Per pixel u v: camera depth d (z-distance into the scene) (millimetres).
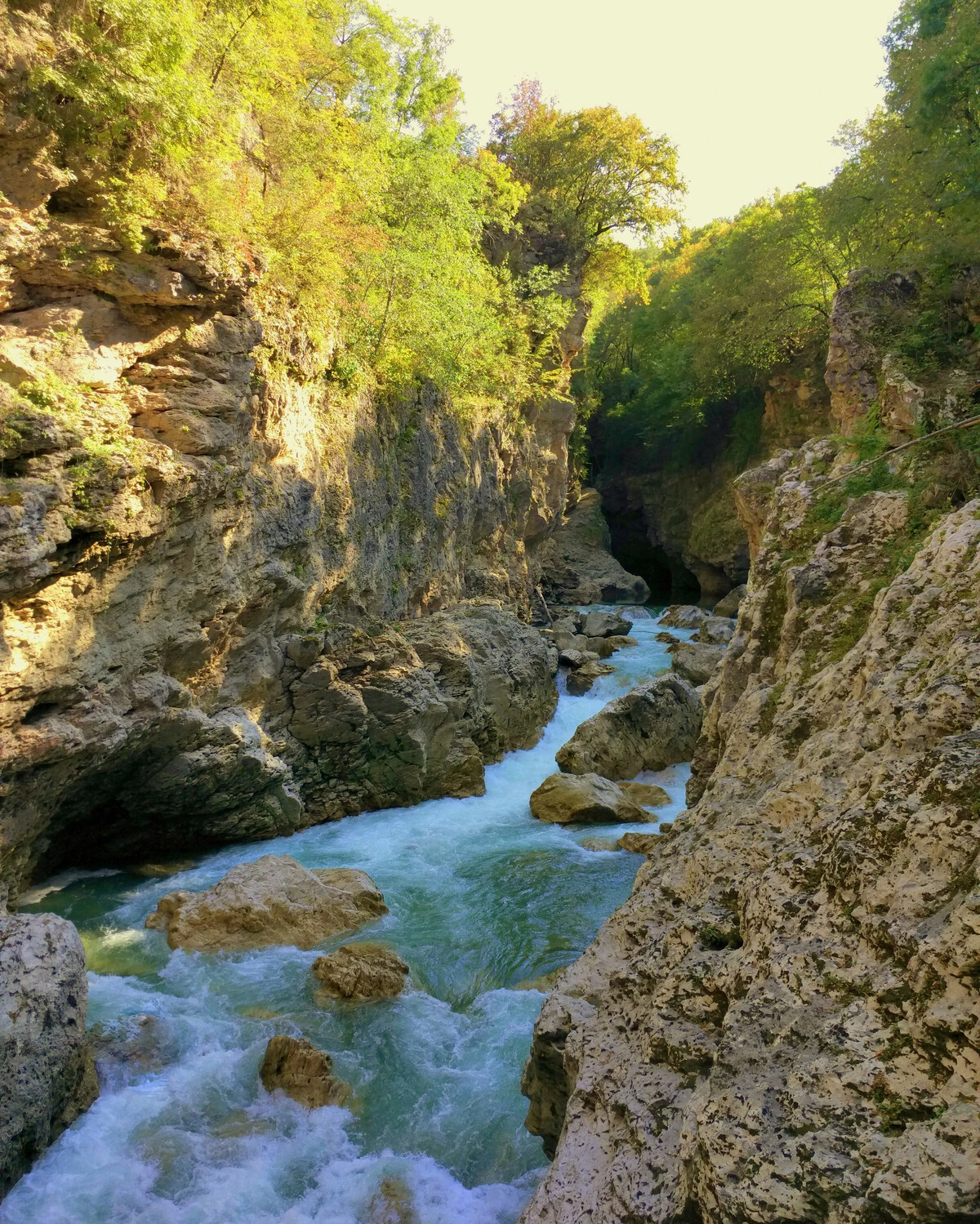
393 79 24266
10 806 10367
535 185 37375
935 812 5109
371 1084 8797
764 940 5578
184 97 11164
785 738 8875
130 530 10812
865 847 5422
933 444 12133
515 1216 7129
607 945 7777
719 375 39625
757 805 7531
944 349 15164
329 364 17266
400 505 21578
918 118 17938
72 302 11016
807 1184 3988
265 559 14500
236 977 10617
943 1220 3508
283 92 16484
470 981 10930
